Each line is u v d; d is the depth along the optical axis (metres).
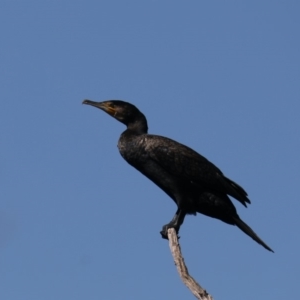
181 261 10.50
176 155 13.91
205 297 9.88
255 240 13.37
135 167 14.54
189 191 13.90
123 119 14.93
